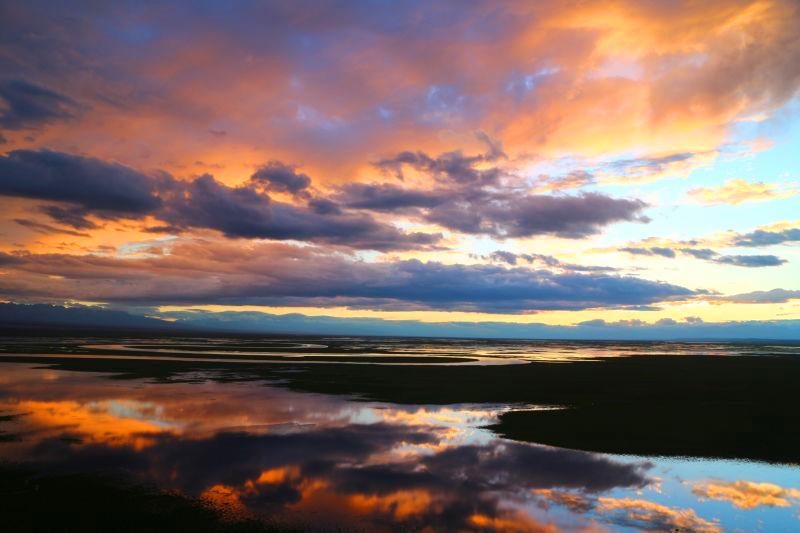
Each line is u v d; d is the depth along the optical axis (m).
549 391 36.12
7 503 13.23
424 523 12.62
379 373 47.91
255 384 38.16
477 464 17.67
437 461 17.98
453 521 12.80
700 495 14.98
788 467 17.78
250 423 23.75
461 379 43.50
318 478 15.84
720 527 12.83
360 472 16.53
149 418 24.44
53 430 21.56
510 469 17.16
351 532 11.99
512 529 12.44
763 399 32.59
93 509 12.92
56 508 12.94
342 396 32.78
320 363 59.31
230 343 116.19
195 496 14.01
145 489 14.45
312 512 13.13
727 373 51.25
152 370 46.66
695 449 19.97
